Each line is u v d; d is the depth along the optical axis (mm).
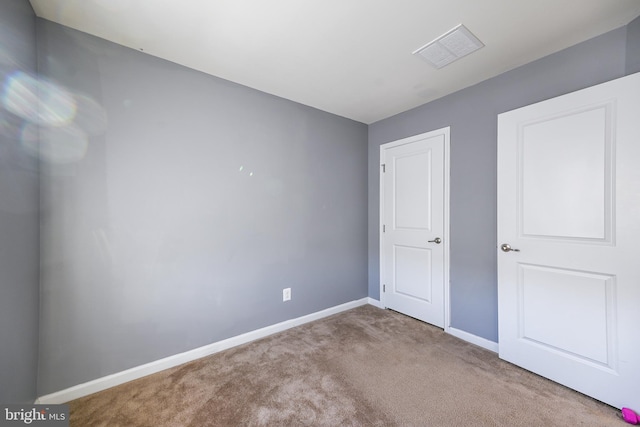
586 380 1567
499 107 2088
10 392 1165
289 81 2199
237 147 2219
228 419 1405
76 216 1571
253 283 2318
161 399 1557
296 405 1508
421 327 2549
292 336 2375
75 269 1569
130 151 1744
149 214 1817
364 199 3225
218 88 2117
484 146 2182
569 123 1648
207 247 2066
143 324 1799
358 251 3166
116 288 1702
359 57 1868
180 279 1945
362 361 1957
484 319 2184
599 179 1532
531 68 1914
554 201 1709
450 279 2426
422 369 1856
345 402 1531
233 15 1464
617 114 1468
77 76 1572
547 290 1738
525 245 1842
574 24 1531
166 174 1882
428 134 2607
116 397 1576
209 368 1875
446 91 2383
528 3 1381
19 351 1245
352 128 3094
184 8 1407
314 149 2746
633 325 1413
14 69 1235
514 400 1543
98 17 1475
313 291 2750
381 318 2781
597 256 1535
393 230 2967
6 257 1142
